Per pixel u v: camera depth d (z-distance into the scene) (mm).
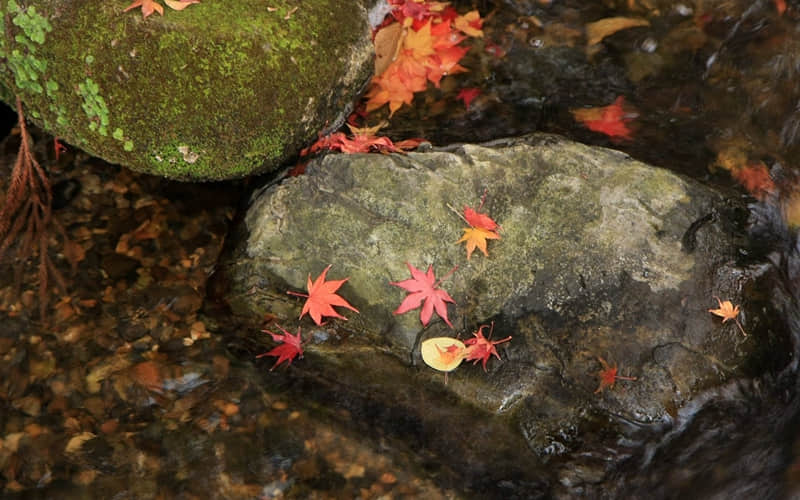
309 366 2795
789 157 3445
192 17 2703
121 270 3041
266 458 2547
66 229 3156
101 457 2527
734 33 4008
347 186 2959
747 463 2477
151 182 3346
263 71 2734
